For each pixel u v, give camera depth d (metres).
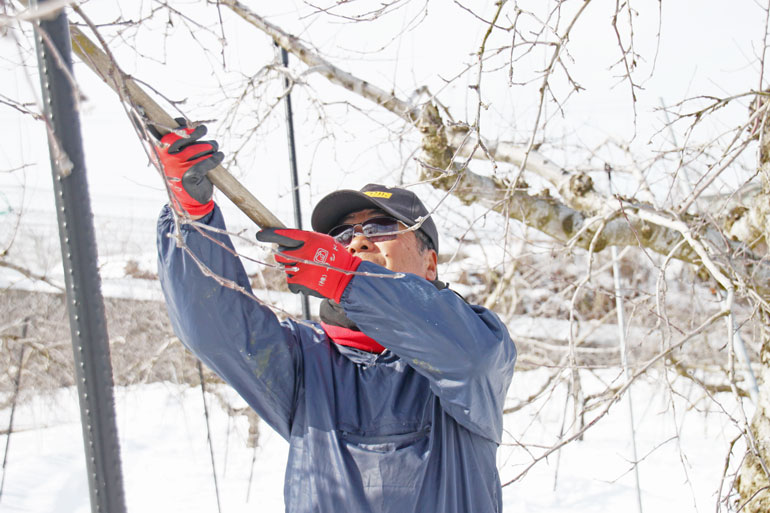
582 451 6.83
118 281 7.29
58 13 1.21
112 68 1.27
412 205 1.96
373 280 1.52
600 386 7.81
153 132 1.43
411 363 1.57
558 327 7.76
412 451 1.60
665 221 3.23
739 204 4.15
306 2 2.54
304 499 1.62
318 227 1.98
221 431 7.50
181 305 1.58
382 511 1.56
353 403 1.67
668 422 7.41
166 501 5.77
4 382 6.51
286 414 1.74
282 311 1.50
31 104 1.67
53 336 6.61
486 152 1.95
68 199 1.24
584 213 4.29
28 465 6.40
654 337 5.78
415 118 3.92
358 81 3.94
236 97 3.60
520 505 5.64
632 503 5.54
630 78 2.55
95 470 1.26
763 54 2.76
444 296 1.56
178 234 1.35
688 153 3.43
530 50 2.29
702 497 5.52
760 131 2.93
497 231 4.96
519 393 8.02
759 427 3.23
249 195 1.54
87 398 1.26
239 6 3.64
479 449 1.71
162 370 7.43
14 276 6.16
